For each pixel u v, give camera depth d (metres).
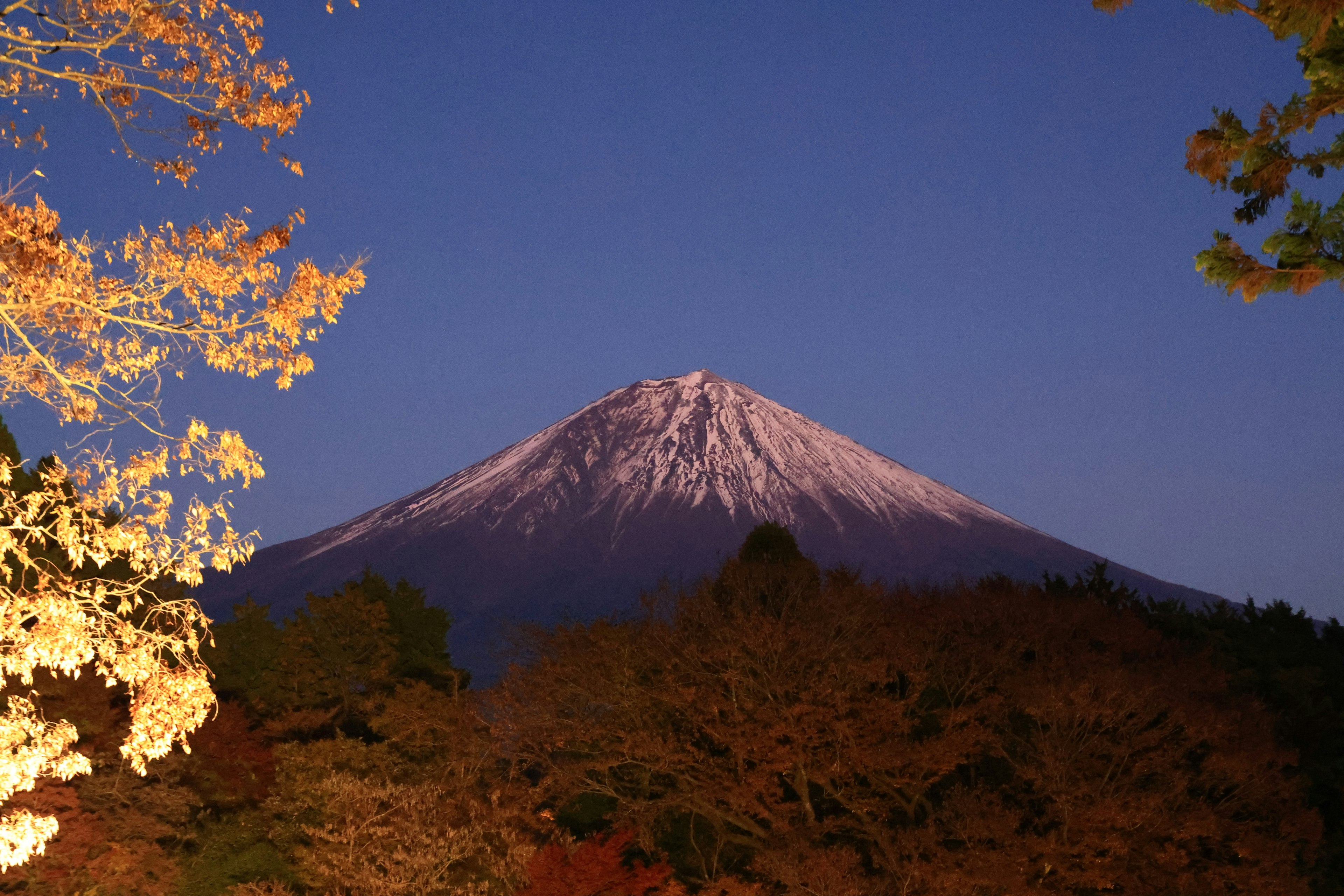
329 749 29.23
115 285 13.28
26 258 12.61
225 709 31.48
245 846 26.83
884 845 22.20
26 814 13.45
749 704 23.94
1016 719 24.61
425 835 25.59
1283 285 9.74
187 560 13.13
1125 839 20.42
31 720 14.53
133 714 13.24
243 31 13.20
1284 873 21.19
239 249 13.38
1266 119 9.30
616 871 24.23
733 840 25.27
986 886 20.67
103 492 13.05
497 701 27.92
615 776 27.55
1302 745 26.88
